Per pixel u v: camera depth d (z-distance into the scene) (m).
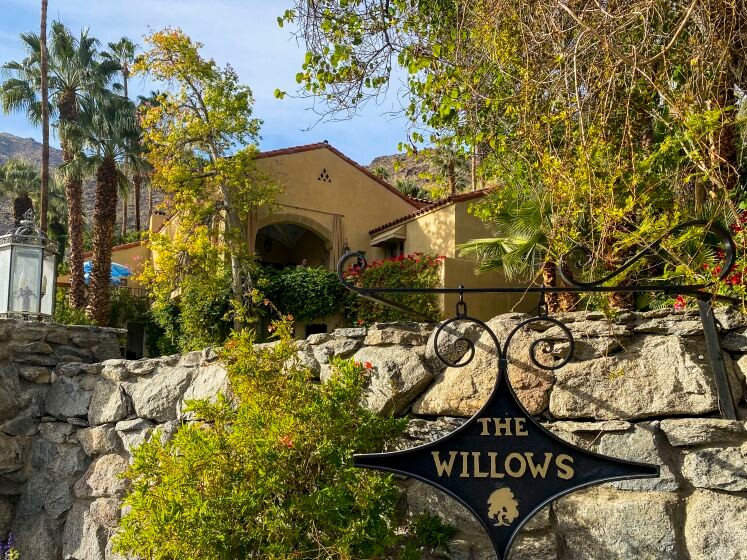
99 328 6.45
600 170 4.41
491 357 4.00
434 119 6.95
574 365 3.81
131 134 24.88
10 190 32.47
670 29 4.66
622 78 4.92
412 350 4.31
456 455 2.99
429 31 6.27
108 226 23.03
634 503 3.49
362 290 3.18
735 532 3.25
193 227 17.59
